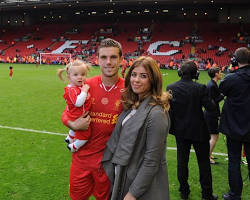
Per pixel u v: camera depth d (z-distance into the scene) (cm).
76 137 287
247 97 356
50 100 1298
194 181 481
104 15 5578
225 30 4447
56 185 465
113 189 238
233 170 382
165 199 238
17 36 5538
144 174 220
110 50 269
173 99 382
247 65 362
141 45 4491
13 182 474
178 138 398
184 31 4675
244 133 357
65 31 5462
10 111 1061
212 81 471
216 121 518
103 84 286
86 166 295
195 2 3856
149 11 5228
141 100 241
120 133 248
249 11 4456
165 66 3631
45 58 4500
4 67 3550
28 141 700
